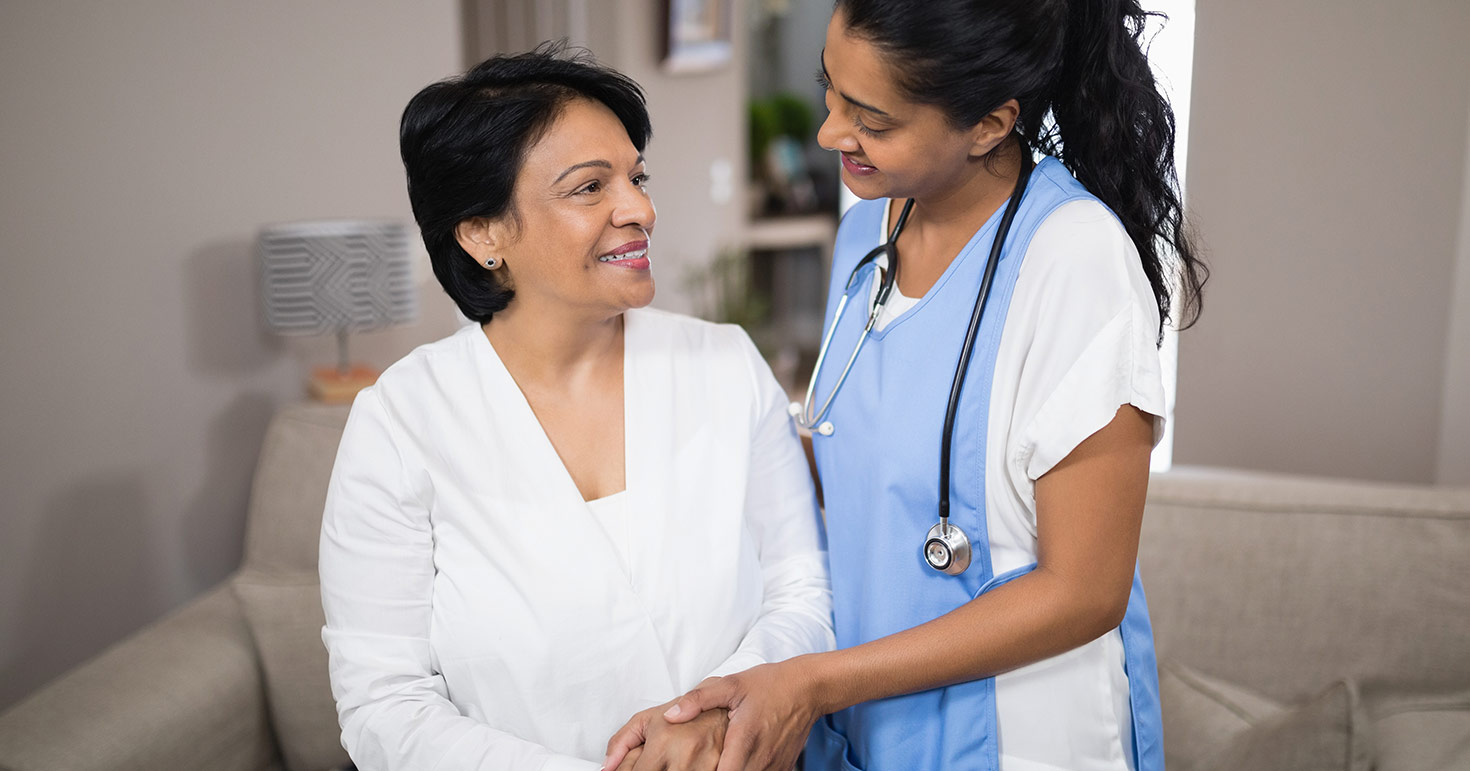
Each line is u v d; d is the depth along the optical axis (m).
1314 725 1.25
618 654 1.05
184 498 2.51
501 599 1.05
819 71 0.93
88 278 2.30
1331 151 2.03
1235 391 2.19
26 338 2.22
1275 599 1.56
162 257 2.41
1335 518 1.56
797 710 0.93
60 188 2.23
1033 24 0.83
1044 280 0.92
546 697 1.04
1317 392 2.13
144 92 2.34
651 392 1.12
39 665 2.30
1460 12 1.89
